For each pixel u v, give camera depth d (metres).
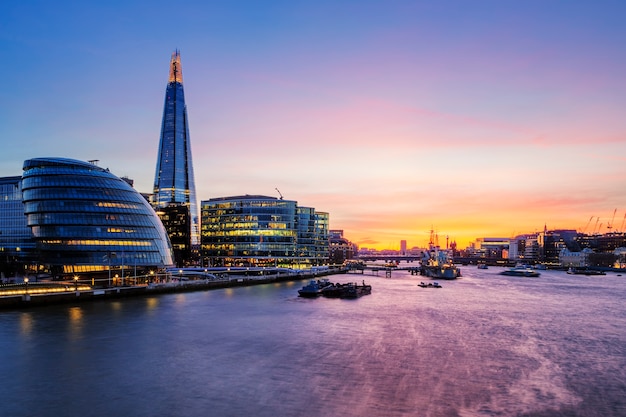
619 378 66.94
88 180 182.88
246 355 76.31
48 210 177.12
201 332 95.06
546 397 58.72
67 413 52.19
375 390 59.75
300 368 68.94
